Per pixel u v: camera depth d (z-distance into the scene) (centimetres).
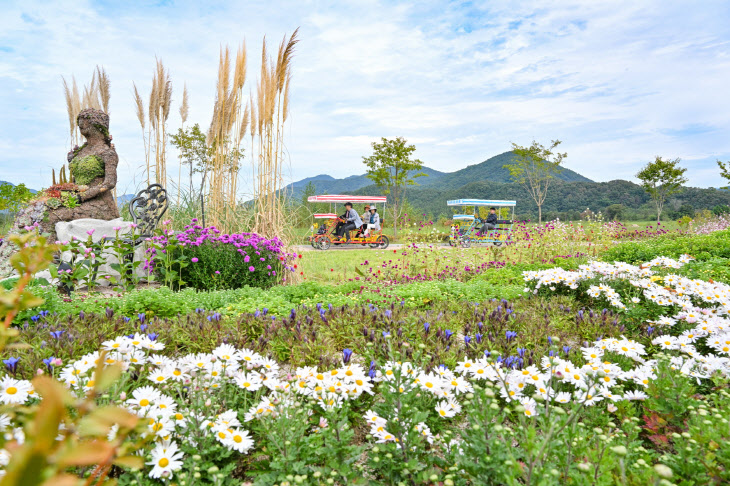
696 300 500
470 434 211
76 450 42
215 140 949
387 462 208
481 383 298
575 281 593
